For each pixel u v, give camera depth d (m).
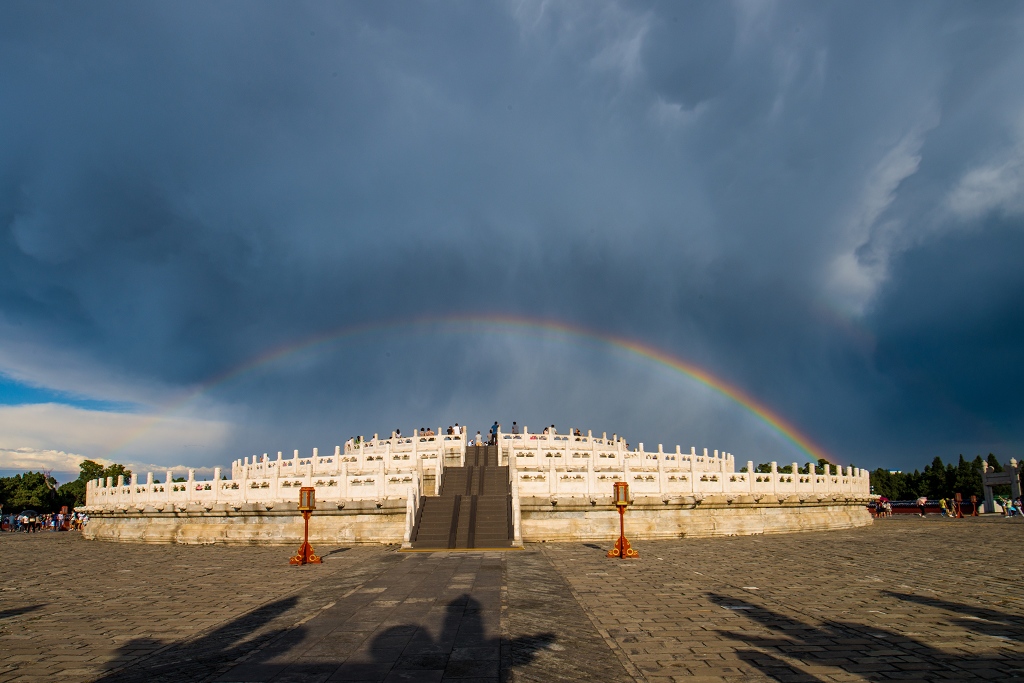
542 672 12.59
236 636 16.23
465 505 40.75
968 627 16.03
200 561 33.78
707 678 12.17
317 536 40.88
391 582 23.95
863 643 14.54
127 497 48.03
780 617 17.34
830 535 44.38
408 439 62.34
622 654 13.84
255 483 43.19
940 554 32.16
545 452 54.22
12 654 14.95
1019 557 30.75
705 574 25.50
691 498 42.22
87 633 17.11
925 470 121.94
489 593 21.28
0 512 104.25
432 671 12.69
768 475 47.03
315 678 12.38
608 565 28.36
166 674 13.02
